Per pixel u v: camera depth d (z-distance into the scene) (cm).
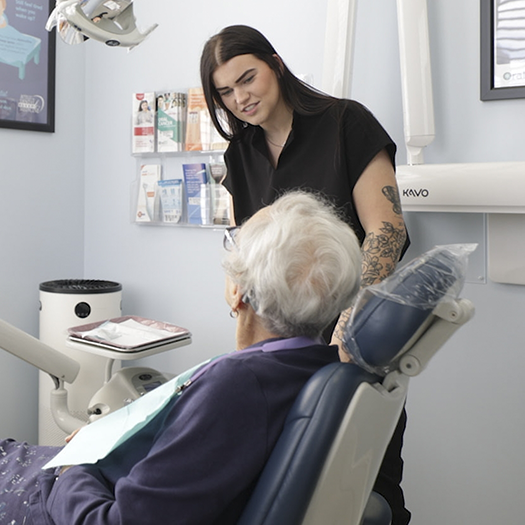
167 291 237
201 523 76
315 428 76
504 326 173
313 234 84
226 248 93
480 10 169
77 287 220
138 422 89
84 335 179
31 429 242
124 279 248
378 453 86
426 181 162
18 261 235
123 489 76
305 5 200
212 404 77
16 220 233
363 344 81
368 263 126
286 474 75
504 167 151
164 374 193
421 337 84
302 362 85
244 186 158
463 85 175
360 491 83
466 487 181
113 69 244
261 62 134
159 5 230
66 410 182
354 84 191
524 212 151
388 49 185
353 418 77
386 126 187
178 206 225
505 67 167
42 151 240
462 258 84
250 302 88
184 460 76
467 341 178
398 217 132
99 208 253
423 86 168
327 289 84
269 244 84
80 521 81
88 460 89
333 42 174
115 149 246
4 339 162
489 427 177
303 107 138
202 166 218
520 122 168
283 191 145
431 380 184
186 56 225
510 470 175
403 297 79
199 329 230
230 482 76
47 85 238
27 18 230
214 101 144
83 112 253
